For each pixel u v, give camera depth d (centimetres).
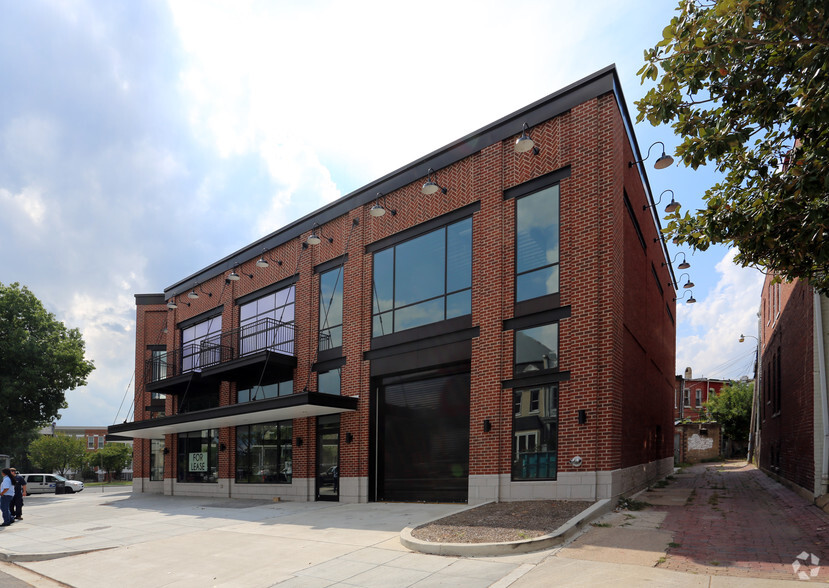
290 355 1997
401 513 1344
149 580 867
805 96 645
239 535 1202
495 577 727
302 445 1867
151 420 2244
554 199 1348
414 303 1631
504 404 1346
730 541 849
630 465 1372
